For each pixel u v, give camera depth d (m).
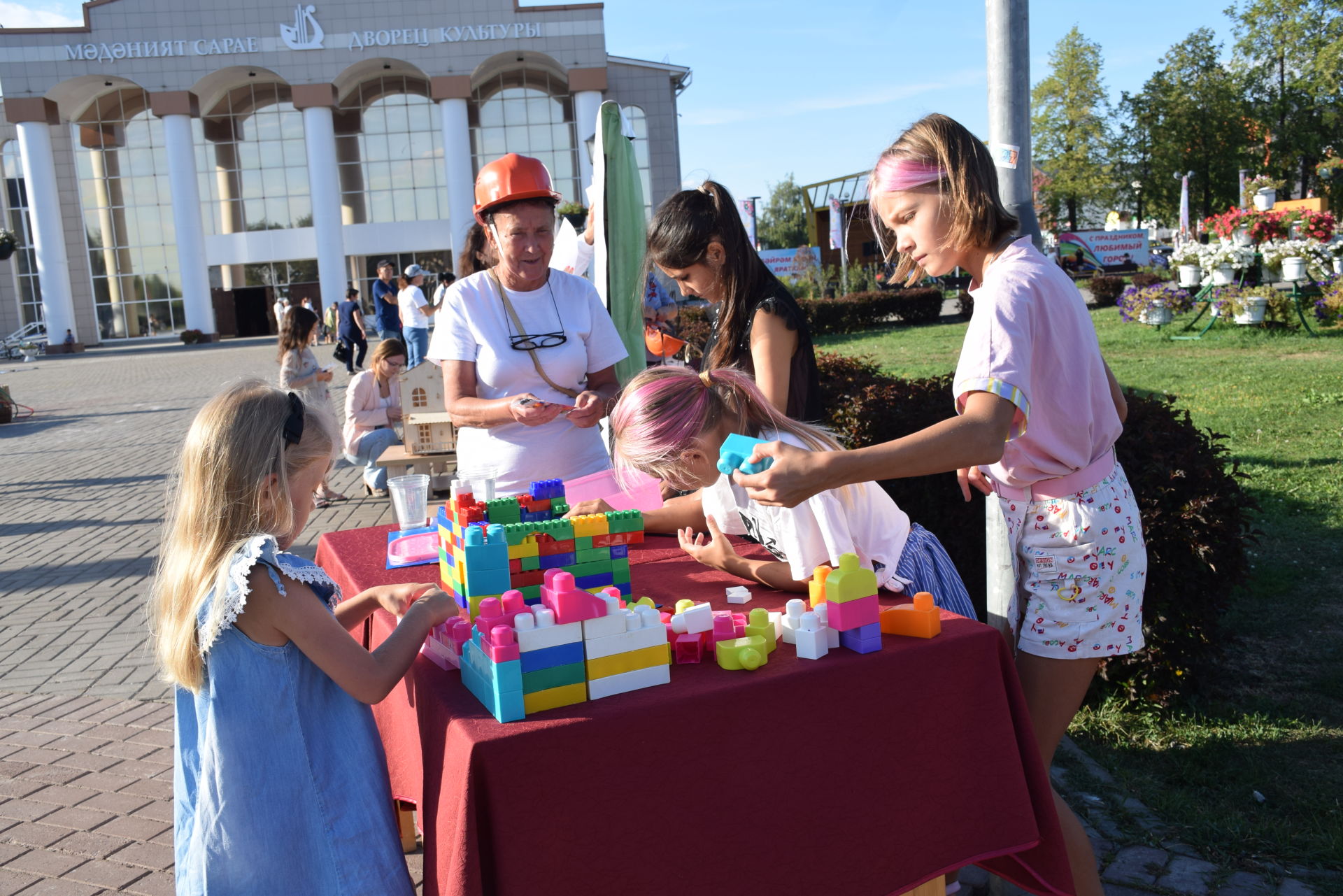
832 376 5.69
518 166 2.82
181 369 22.81
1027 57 2.62
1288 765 3.04
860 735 1.60
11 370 26.00
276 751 1.57
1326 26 40.34
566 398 3.01
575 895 1.42
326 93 32.78
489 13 32.69
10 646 4.79
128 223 37.00
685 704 1.47
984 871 2.47
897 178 1.80
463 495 1.93
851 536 1.92
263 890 1.58
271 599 1.55
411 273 11.53
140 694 4.14
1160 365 11.03
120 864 2.85
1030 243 1.82
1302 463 6.48
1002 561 2.55
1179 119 40.47
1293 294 13.13
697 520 2.46
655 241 2.59
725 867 1.52
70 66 32.22
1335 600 4.33
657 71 35.00
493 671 1.41
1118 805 2.84
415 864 2.64
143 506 8.02
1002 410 1.64
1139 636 1.92
